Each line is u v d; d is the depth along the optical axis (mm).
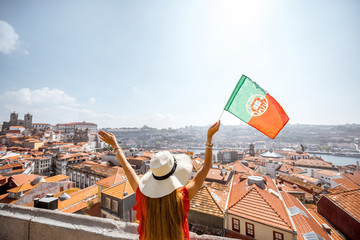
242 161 77750
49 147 102375
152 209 1980
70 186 43969
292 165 84500
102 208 25422
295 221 17922
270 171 71312
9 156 74250
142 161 70562
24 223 3479
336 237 17781
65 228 3238
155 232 1924
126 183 26812
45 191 38219
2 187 43844
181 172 2131
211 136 2303
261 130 5176
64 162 73625
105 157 77375
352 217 17375
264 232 15023
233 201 19438
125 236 2984
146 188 2074
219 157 115125
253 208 16969
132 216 24703
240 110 5316
